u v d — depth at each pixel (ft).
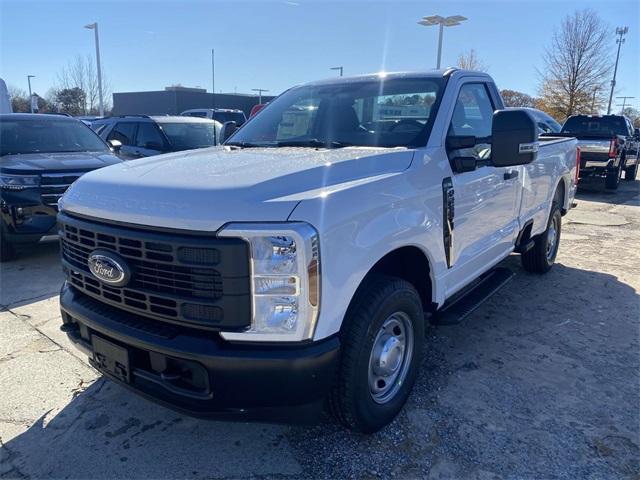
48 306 16.21
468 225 11.84
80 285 9.52
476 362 12.64
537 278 19.47
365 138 11.32
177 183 8.20
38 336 13.99
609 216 33.01
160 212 7.75
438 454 9.20
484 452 9.25
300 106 12.90
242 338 7.54
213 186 7.85
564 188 20.33
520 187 15.02
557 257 22.68
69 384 11.60
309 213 7.47
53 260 21.84
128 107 172.86
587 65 108.58
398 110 11.61
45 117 26.43
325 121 12.14
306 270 7.34
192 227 7.42
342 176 8.72
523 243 16.93
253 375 7.50
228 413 7.76
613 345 13.64
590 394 11.16
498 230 13.93
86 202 8.91
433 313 11.26
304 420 7.97
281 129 12.62
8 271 20.16
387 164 9.59
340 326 8.00
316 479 8.65
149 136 33.27
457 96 11.81
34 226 20.53
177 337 7.82
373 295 8.82
